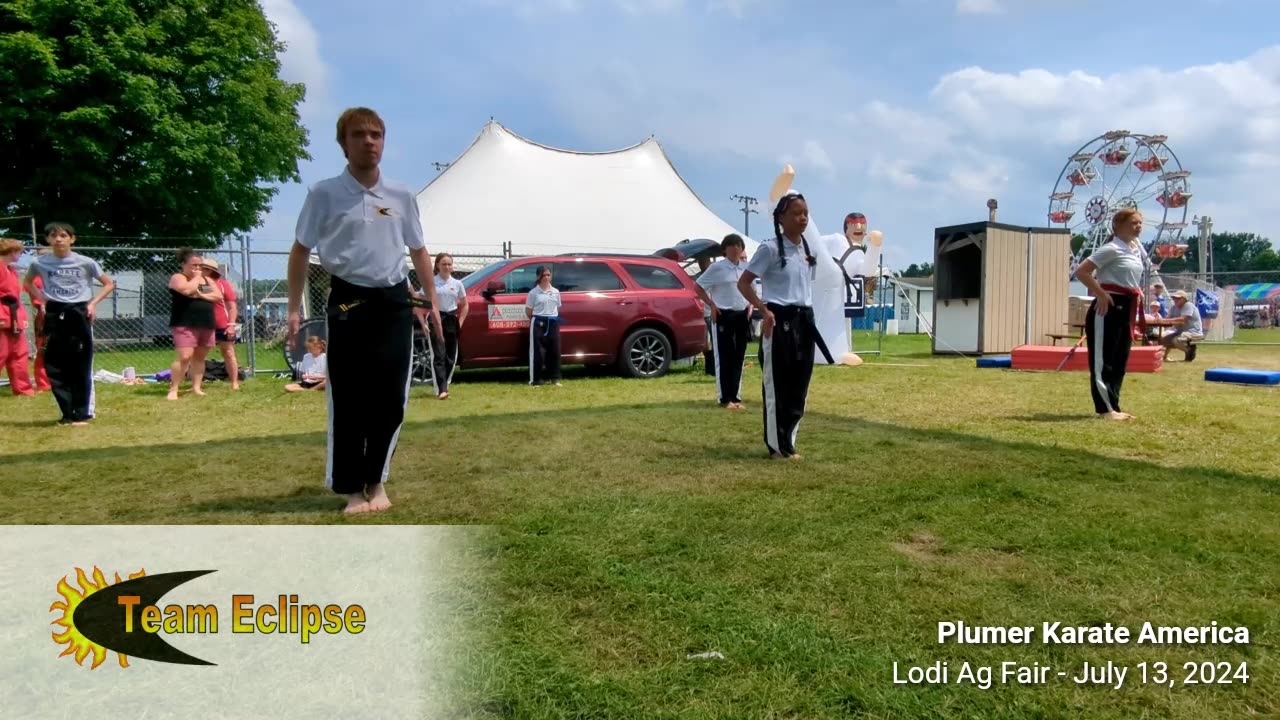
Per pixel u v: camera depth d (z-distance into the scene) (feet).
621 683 6.08
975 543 9.29
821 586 7.99
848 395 24.95
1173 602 7.58
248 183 81.41
